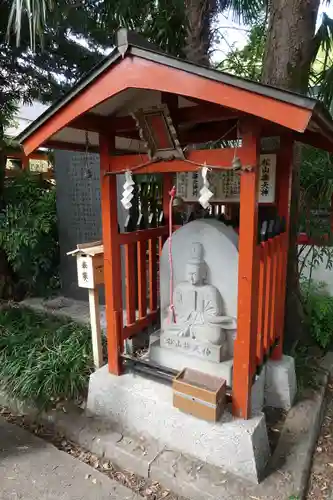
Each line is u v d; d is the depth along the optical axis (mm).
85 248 2631
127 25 3607
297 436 2150
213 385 2027
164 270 2396
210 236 2188
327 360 3102
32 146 1899
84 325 3549
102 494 1859
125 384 2277
